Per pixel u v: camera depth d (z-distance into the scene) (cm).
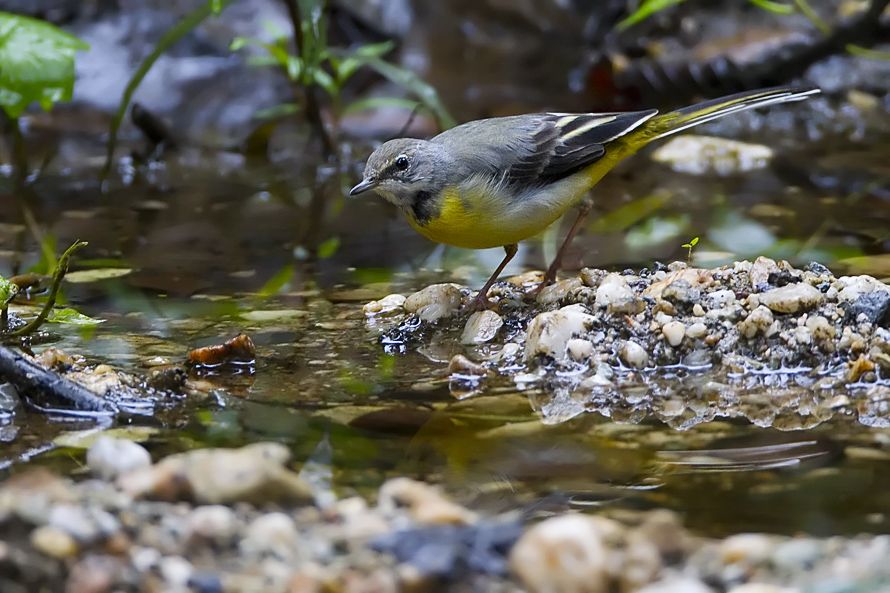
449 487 791
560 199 1169
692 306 1063
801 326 1030
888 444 857
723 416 926
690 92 2067
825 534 704
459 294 1173
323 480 800
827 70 2069
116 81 2073
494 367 1044
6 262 1367
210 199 1683
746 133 1967
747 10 2180
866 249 1330
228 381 1013
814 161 1778
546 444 871
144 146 1950
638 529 710
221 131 2008
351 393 984
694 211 1529
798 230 1420
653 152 1847
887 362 991
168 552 673
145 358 1064
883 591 615
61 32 1650
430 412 940
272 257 1400
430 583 644
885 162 1752
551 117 1197
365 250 1430
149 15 2147
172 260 1385
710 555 677
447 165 1137
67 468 816
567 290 1133
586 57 2177
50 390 939
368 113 2058
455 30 2223
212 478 739
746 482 792
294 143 1977
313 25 1748
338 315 1191
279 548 682
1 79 1599
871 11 1966
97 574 635
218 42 2123
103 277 1321
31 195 1694
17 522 677
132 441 871
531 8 2230
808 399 958
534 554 648
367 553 675
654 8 1723
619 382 1003
